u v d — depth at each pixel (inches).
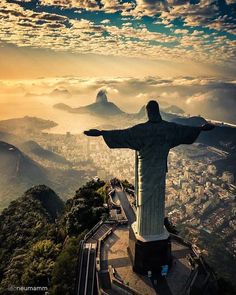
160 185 1814.7
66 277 1962.4
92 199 2910.9
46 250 2370.8
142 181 1815.9
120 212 2738.7
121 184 3385.8
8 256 3282.5
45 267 2170.3
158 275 1947.6
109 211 2765.7
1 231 3929.6
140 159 1796.3
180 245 2258.9
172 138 1784.0
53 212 4677.7
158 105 1790.1
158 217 1884.8
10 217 4197.8
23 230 3708.2
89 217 2632.9
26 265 2352.4
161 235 1923.0
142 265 1924.2
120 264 2034.9
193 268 1994.3
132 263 1999.3
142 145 1758.1
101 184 3479.3
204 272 1999.3
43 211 4328.3
